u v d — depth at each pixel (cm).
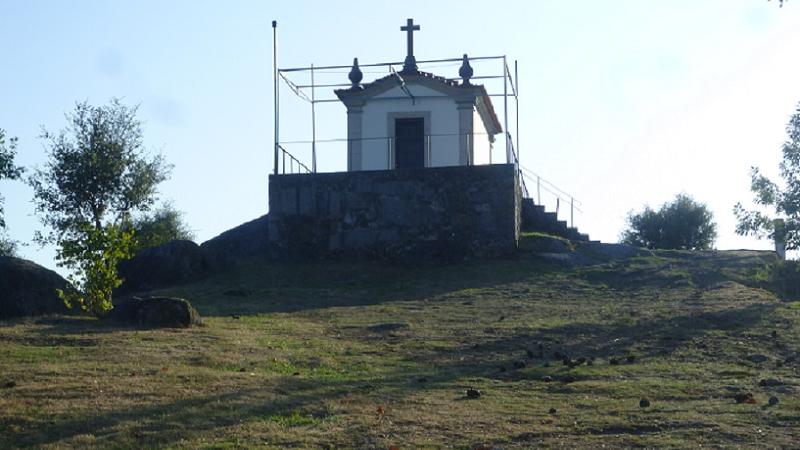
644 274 2767
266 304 2484
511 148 3120
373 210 3059
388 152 3284
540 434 1264
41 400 1380
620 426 1297
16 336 1834
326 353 1798
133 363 1620
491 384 1557
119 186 3381
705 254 3016
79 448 1201
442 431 1275
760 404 1412
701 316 2136
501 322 2155
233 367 1641
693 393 1488
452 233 3009
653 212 4391
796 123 2572
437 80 3266
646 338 1944
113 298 2767
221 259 3005
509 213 2992
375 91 3297
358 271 2920
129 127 3434
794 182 2578
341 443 1227
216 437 1244
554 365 1708
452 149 3262
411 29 3388
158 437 1239
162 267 2870
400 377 1599
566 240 3112
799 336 1923
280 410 1363
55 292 2195
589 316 2209
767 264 2861
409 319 2217
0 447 1208
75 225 3238
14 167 3541
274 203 3117
